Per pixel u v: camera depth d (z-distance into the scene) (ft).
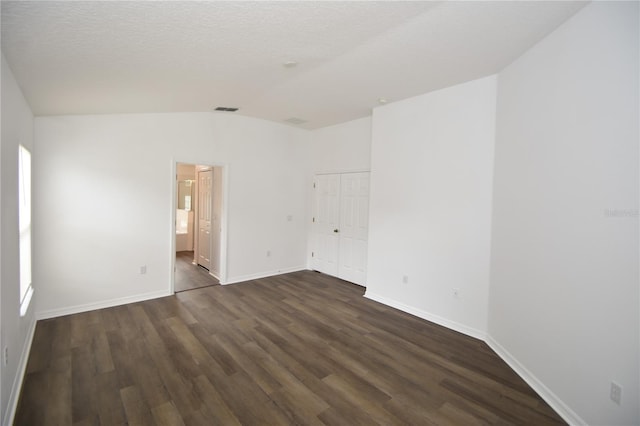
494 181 9.81
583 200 6.27
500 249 9.39
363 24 6.63
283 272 18.40
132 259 13.00
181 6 5.38
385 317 11.98
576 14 6.45
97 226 12.13
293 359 8.77
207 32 6.50
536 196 7.76
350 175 16.78
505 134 9.21
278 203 17.95
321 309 12.71
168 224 13.91
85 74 7.84
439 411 6.77
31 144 10.20
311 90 11.37
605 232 5.75
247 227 16.72
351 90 11.40
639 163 5.16
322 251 18.57
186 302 13.21
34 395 6.98
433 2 5.90
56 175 11.19
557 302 6.95
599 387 5.83
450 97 10.97
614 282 5.57
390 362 8.73
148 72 8.36
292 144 18.35
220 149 15.48
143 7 5.24
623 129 5.44
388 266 13.32
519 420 6.53
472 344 9.89
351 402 7.00
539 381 7.45
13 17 4.93
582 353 6.22
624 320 5.38
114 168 12.46
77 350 8.97
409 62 8.86
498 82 9.66
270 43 7.32
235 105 13.57
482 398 7.23
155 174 13.51
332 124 17.44
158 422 6.24
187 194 25.77
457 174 10.82
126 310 12.14
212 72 9.00
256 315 11.93
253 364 8.46
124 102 10.89
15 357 7.14
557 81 7.06
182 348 9.24
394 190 13.02
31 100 9.06
